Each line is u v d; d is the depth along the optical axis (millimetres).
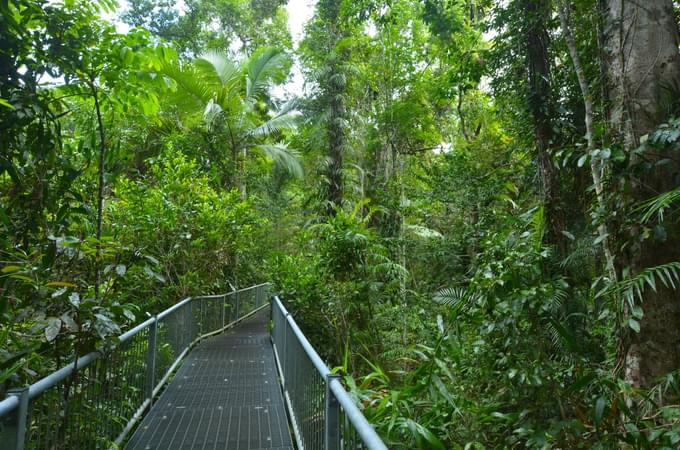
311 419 3234
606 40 4391
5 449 2123
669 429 2977
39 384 2453
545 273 4137
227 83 15391
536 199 8492
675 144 3777
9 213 3324
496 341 3678
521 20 7066
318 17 13430
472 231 10602
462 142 14859
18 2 3258
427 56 14508
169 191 9742
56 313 2926
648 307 3732
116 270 3436
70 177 3473
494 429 3600
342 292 7527
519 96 7500
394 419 3098
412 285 11633
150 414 4711
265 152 15883
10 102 3074
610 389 3434
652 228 3693
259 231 14539
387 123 14008
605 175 4070
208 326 10133
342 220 7836
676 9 5082
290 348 4715
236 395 5449
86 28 3523
